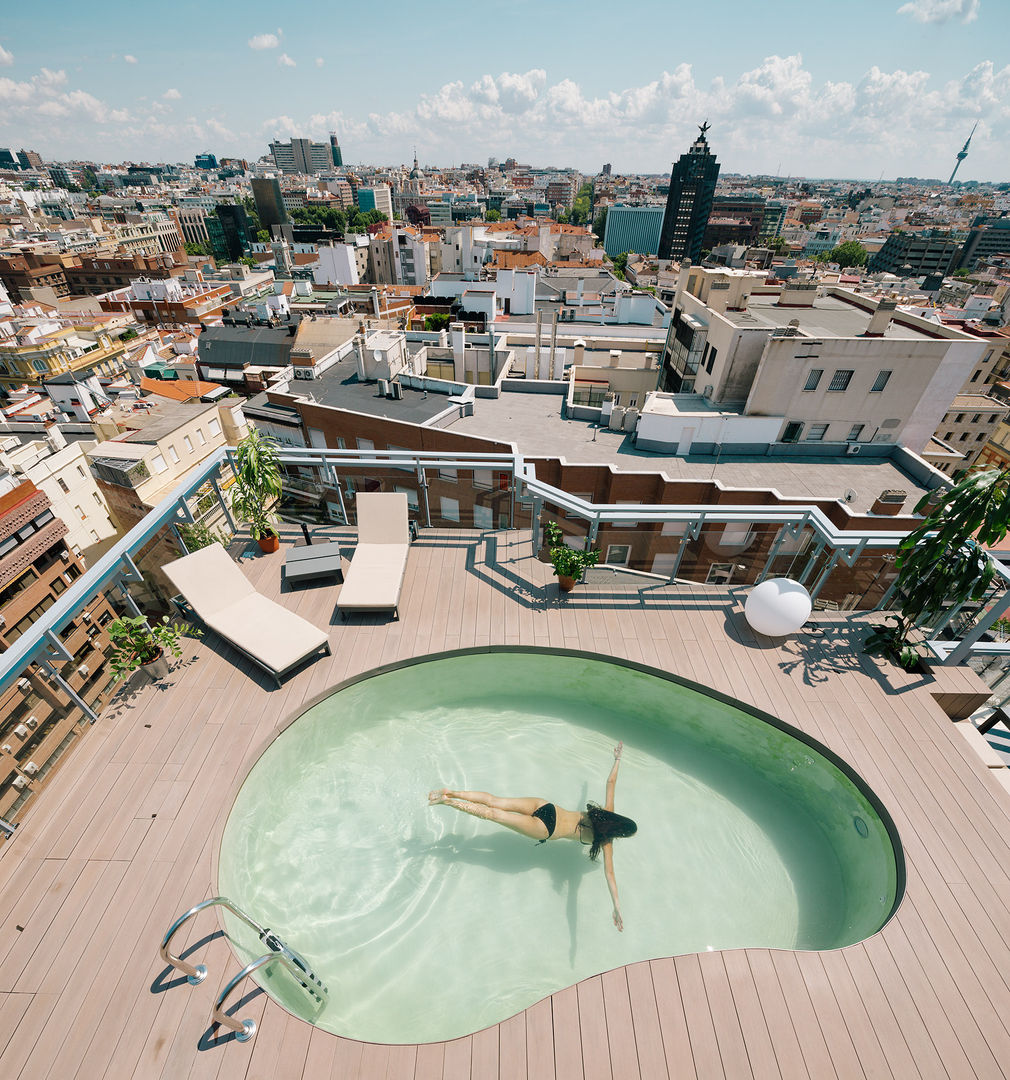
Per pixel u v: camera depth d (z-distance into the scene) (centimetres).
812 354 1895
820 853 588
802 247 16912
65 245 11462
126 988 418
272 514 913
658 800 632
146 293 7500
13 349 5409
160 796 542
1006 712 717
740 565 854
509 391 2583
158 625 712
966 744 622
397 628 751
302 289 7031
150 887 475
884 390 1948
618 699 750
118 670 631
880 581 768
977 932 469
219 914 466
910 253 14300
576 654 727
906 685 691
